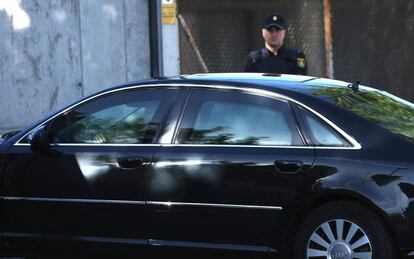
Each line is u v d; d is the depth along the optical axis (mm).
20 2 42062
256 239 19734
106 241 21391
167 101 21641
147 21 43719
